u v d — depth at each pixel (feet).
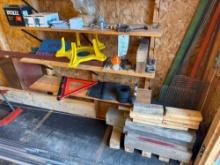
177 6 4.74
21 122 7.22
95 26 4.81
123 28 4.54
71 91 6.23
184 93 5.54
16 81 7.55
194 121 4.74
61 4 5.61
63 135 6.63
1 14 6.49
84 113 7.45
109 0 5.15
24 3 5.60
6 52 6.44
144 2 4.95
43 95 7.62
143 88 6.14
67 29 4.80
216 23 4.54
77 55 5.44
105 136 6.56
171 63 5.56
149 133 5.22
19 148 6.07
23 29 5.63
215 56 4.79
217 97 4.69
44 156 5.80
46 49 6.02
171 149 5.12
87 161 5.64
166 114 4.89
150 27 4.71
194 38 4.92
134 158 5.71
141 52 4.65
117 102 5.74
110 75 6.48
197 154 5.04
